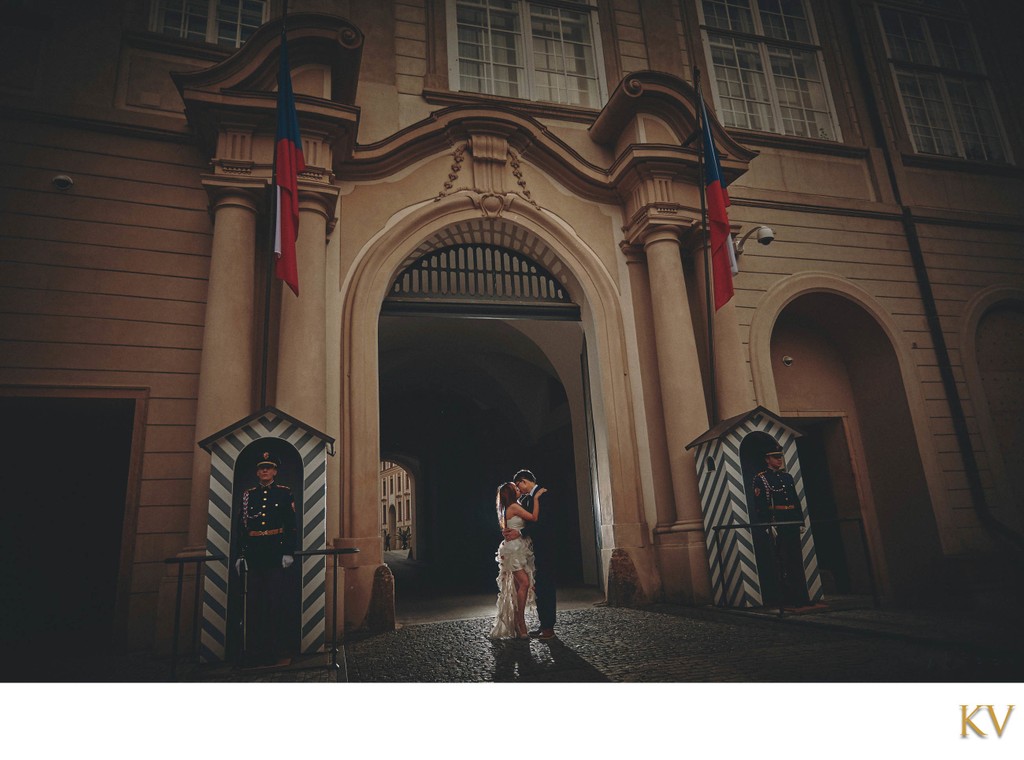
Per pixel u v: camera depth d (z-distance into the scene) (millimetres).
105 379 6020
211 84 6344
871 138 10047
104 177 6469
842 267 9047
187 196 6691
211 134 6500
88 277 6191
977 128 10961
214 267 6086
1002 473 8758
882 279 9203
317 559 4746
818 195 9312
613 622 5730
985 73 11289
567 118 8570
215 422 5656
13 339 5867
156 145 6730
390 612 5914
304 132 6555
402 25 8297
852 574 8945
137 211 6488
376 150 7246
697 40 9664
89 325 6090
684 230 7789
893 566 8633
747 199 8812
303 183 6371
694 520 6859
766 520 6172
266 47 6543
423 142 7543
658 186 7758
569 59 9109
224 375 5785
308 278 6211
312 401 5922
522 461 14633
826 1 10695
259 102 6309
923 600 8180
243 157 6328
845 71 10344
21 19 6645
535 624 5746
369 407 6605
